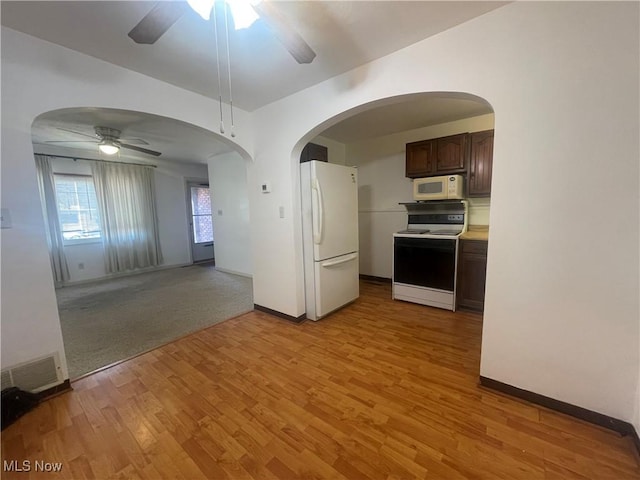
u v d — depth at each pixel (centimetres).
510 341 168
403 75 188
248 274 515
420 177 360
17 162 164
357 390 181
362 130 391
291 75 220
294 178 276
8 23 154
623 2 124
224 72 213
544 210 150
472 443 139
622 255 134
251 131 299
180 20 153
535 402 164
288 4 145
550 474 122
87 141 403
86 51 183
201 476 124
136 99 211
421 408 164
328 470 126
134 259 540
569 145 141
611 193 134
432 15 156
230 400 174
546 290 154
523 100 150
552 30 140
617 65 127
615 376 141
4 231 162
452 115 331
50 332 178
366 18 157
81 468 129
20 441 144
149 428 152
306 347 238
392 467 127
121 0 139
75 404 171
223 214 543
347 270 326
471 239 300
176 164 605
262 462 131
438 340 247
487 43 157
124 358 226
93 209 490
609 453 131
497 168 161
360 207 460
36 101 169
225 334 266
